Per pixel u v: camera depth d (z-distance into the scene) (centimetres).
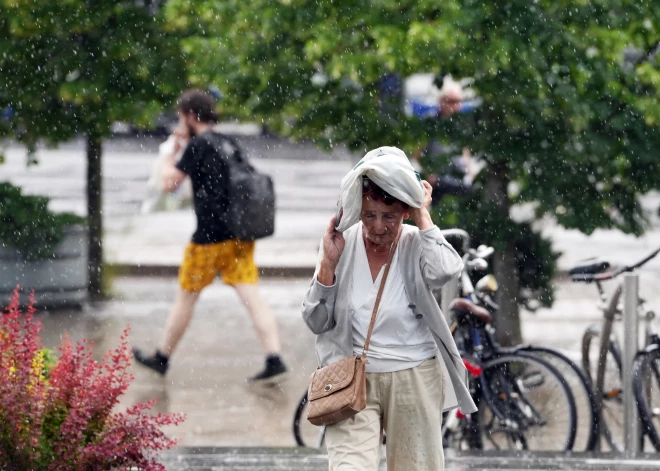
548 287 2056
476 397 1522
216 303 2800
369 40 1827
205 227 2077
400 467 1004
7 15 2119
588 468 1395
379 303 971
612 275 1596
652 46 1916
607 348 1648
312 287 971
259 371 2148
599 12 1830
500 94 1805
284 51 1895
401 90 1988
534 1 1800
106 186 5081
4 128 2344
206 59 1933
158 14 2153
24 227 2592
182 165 2078
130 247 3466
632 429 1511
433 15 1803
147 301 2805
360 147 1953
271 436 1753
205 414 1867
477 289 1539
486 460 1424
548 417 1511
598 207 1930
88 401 1136
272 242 3697
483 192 1980
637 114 1864
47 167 5669
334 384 960
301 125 1955
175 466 1394
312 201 4841
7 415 1114
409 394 980
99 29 2192
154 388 2017
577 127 1806
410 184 927
